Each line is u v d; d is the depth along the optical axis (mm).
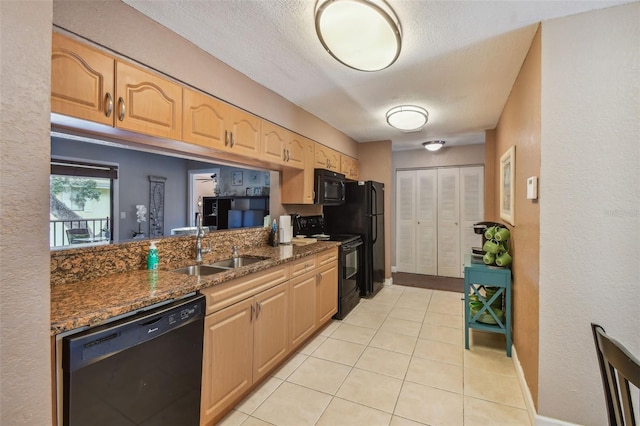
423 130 3988
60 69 1239
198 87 1893
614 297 1510
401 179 5547
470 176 5043
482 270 2539
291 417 1747
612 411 933
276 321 2178
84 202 4555
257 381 1987
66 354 1010
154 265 1800
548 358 1620
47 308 729
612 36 1495
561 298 1594
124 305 1189
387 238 4641
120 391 1162
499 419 1735
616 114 1496
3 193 647
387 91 2621
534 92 1759
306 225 3732
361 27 1556
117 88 1438
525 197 2002
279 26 1687
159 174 5551
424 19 1607
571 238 1572
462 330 2971
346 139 4238
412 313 3432
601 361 968
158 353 1301
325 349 2578
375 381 2107
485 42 1836
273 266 2137
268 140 2533
